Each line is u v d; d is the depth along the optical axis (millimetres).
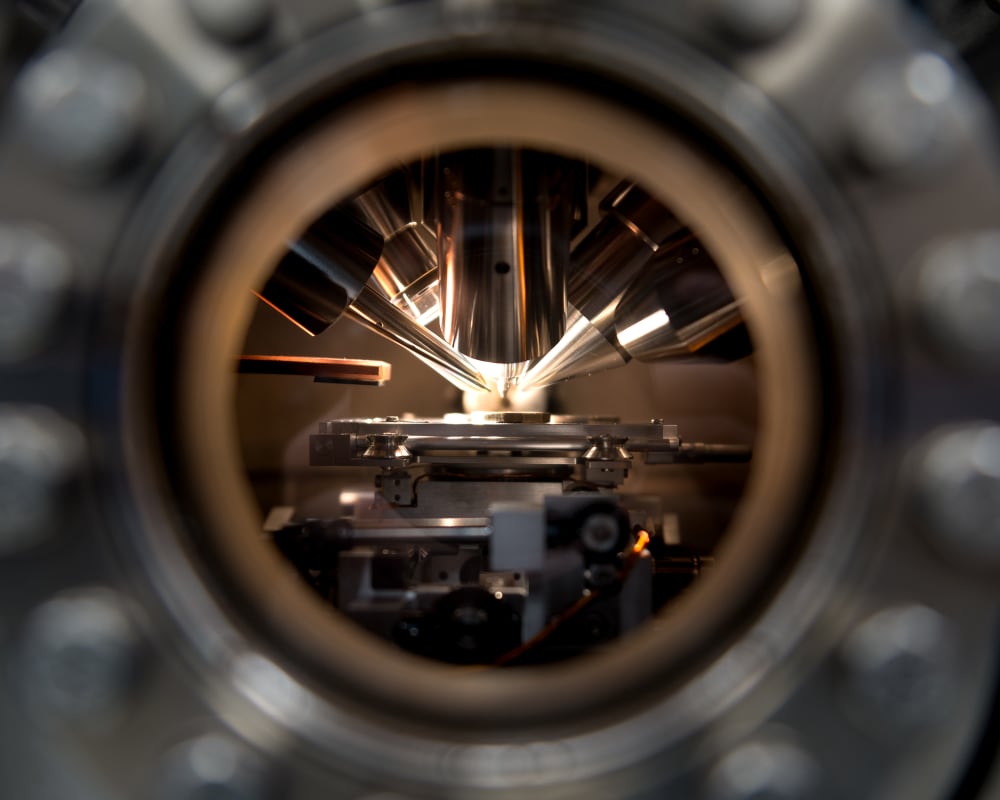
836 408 107
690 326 206
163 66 102
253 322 288
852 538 103
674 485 293
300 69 102
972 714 107
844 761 105
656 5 103
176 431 107
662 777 104
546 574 189
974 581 104
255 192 106
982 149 102
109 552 103
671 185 113
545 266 189
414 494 221
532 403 292
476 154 179
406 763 105
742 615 109
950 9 144
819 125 103
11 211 102
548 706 109
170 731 104
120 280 102
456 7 102
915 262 103
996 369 101
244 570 110
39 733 107
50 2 124
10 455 97
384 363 266
